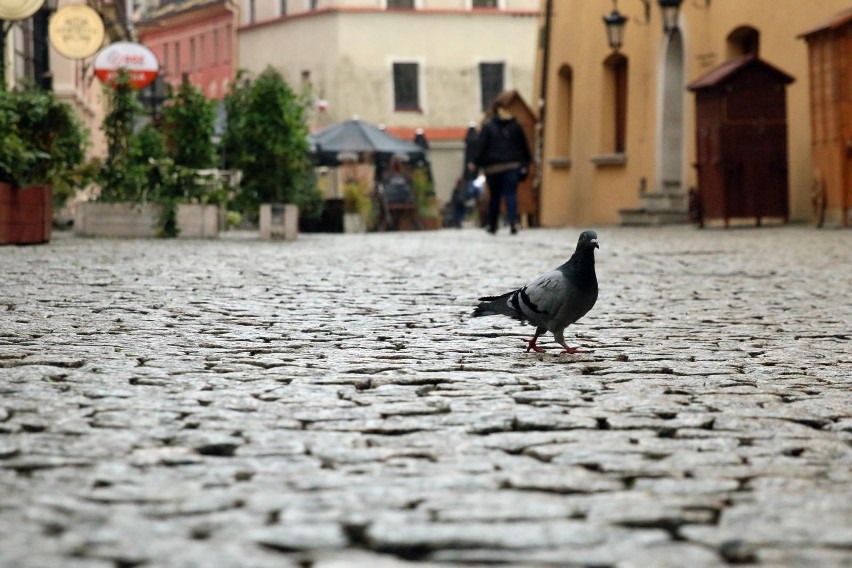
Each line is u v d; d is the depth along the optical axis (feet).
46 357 33.35
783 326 42.98
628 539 16.76
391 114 286.25
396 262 74.49
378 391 28.99
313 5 290.76
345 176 200.23
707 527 17.46
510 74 293.02
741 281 60.08
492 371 32.42
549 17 180.65
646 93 146.72
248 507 18.35
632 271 66.44
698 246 86.33
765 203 107.55
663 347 37.52
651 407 27.14
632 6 150.30
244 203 123.75
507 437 23.80
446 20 288.92
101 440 22.91
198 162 114.11
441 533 16.97
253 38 309.01
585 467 21.38
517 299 35.47
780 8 116.26
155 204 104.58
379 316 45.06
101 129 107.86
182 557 15.69
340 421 25.27
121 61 132.26
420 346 37.11
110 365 32.22
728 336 40.37
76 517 17.66
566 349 35.58
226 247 90.84
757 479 20.52
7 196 86.43
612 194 157.17
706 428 24.98
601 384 30.45
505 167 118.32
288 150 123.13
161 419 25.07
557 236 114.11
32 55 143.64
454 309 47.52
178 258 75.25
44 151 100.01
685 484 20.06
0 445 22.34
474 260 76.74
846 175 97.71
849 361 34.78
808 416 26.30
